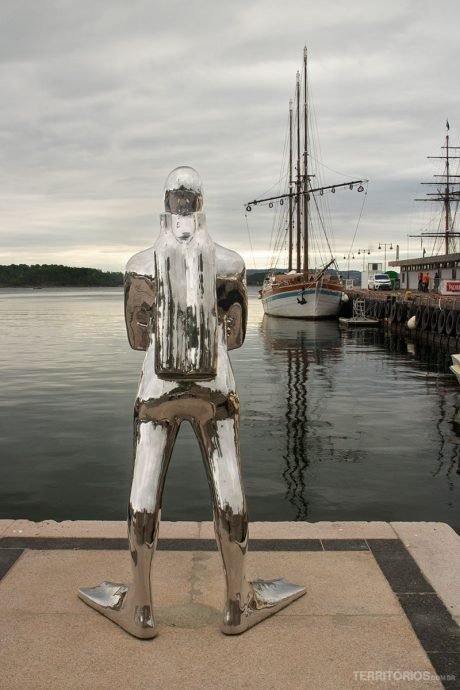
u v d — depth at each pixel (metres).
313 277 49.53
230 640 3.06
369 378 20.12
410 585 3.58
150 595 3.10
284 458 10.70
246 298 3.18
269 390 17.69
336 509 8.45
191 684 2.73
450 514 8.34
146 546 3.06
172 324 2.87
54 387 17.92
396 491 9.15
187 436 11.73
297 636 3.09
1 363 23.81
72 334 38.62
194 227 2.94
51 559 3.88
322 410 14.73
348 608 3.34
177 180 2.95
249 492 9.04
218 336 3.14
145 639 3.05
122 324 48.25
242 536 3.08
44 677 2.78
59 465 10.23
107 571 3.73
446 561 3.85
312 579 3.64
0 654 2.95
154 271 3.11
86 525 4.36
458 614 3.27
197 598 3.45
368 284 69.56
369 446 11.48
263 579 3.58
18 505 8.52
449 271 49.59
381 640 3.06
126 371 21.33
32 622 3.21
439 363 24.09
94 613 3.30
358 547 4.05
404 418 13.86
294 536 4.20
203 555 3.95
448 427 12.99
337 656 2.93
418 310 34.72
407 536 4.19
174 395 3.03
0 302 111.81
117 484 9.30
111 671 2.82
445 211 68.19
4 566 3.79
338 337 35.50
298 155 50.22
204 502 8.57
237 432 3.16
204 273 2.89
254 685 2.73
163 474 3.13
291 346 30.78
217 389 3.06
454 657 2.92
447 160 66.88
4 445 11.46
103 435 12.18
